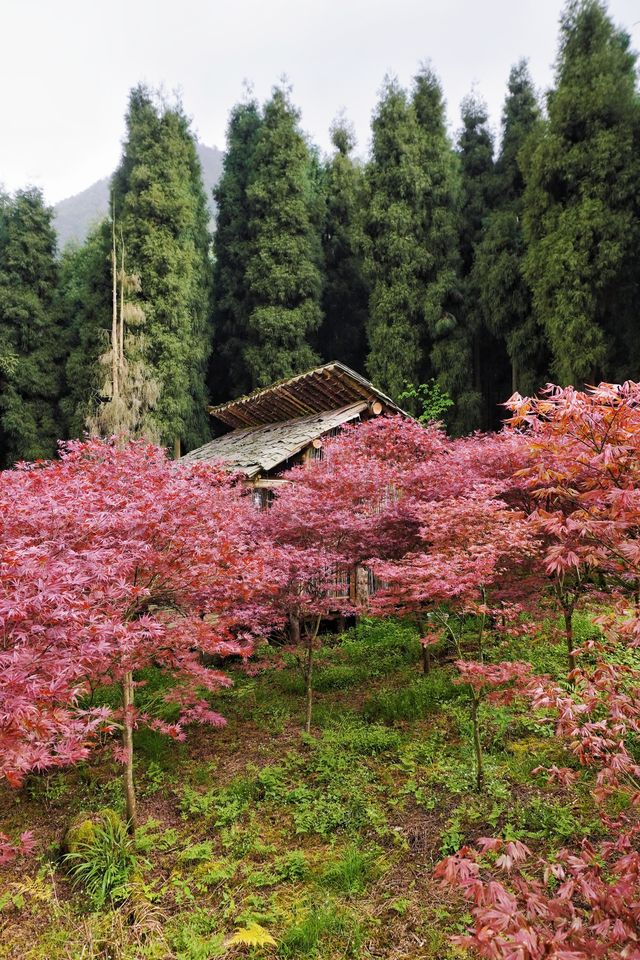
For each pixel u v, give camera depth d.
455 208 20.06
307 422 11.12
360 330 24.23
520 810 4.08
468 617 7.85
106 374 18.64
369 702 6.23
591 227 14.23
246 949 3.19
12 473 5.61
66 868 3.95
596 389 2.70
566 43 16.25
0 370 20.62
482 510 5.09
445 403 16.64
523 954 1.74
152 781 5.10
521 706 5.64
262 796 4.75
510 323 17.64
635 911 2.00
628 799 3.92
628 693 2.52
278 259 22.19
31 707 2.55
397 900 3.44
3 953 3.23
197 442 21.05
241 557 4.68
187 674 4.91
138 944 3.23
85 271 24.67
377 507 7.28
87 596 3.52
